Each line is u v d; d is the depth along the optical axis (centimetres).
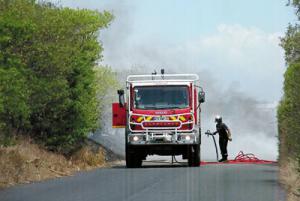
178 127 5459
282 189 3281
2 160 3847
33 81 4331
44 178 4062
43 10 4641
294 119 3431
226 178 4003
